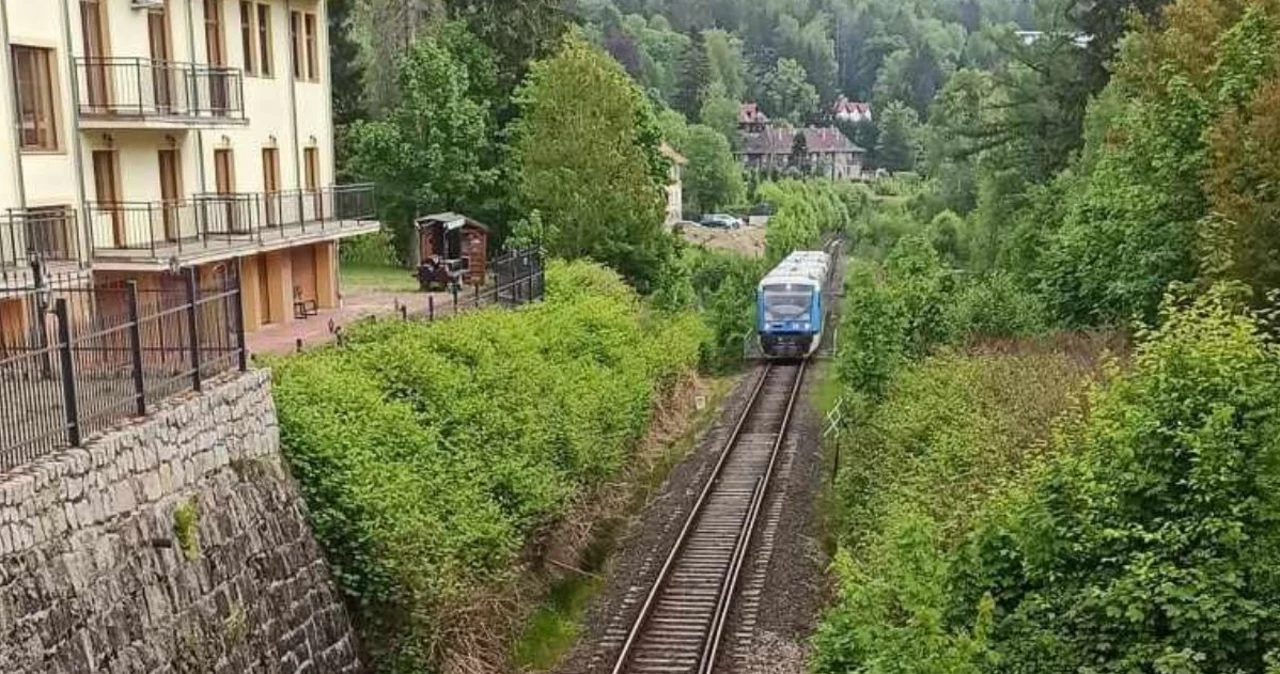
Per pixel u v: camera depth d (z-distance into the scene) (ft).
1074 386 60.59
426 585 50.19
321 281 105.60
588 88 131.95
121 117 78.33
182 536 41.81
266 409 50.85
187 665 40.04
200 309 49.14
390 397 63.16
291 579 48.19
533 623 60.64
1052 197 125.29
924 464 59.57
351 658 50.90
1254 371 35.70
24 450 36.29
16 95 70.44
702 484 90.74
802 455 99.81
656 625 62.54
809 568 71.41
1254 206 57.26
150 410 42.98
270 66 100.68
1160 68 76.95
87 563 36.40
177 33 86.43
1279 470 33.47
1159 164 73.36
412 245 148.77
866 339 89.45
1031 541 36.81
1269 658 30.04
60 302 37.93
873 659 35.81
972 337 88.79
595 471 74.38
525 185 132.36
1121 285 77.61
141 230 82.69
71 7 75.41
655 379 103.71
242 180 95.96
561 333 89.10
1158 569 33.30
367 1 168.45
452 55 147.64
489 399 68.03
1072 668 34.19
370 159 146.20
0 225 68.23
